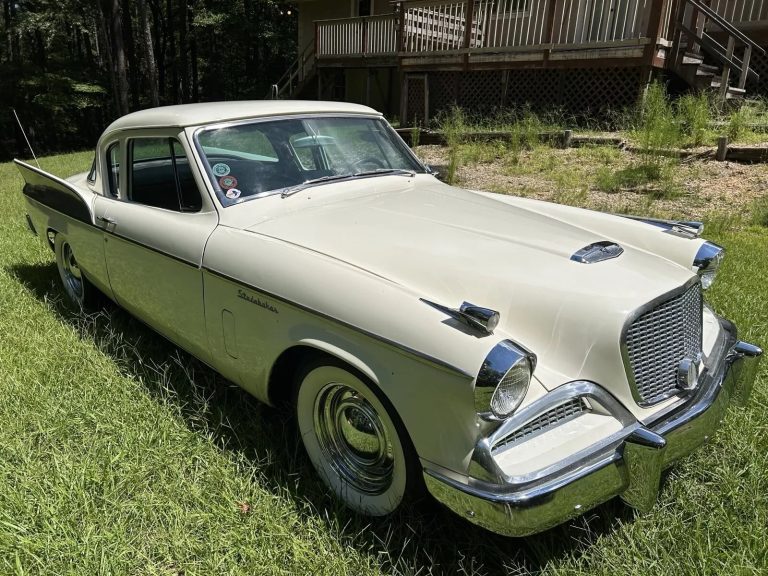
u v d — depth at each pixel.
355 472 2.55
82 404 3.15
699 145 9.51
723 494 2.50
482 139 11.66
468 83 13.95
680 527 2.34
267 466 2.72
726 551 2.20
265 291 2.57
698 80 10.55
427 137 12.48
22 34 27.91
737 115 9.29
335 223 2.87
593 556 2.20
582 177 8.99
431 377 2.04
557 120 11.80
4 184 11.14
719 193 7.86
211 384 3.42
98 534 2.33
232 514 2.43
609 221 3.35
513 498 1.91
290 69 20.83
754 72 10.83
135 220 3.45
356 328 2.24
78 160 14.78
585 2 11.68
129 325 4.26
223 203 3.04
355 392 2.41
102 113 34.72
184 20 31.91
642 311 2.24
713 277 3.11
